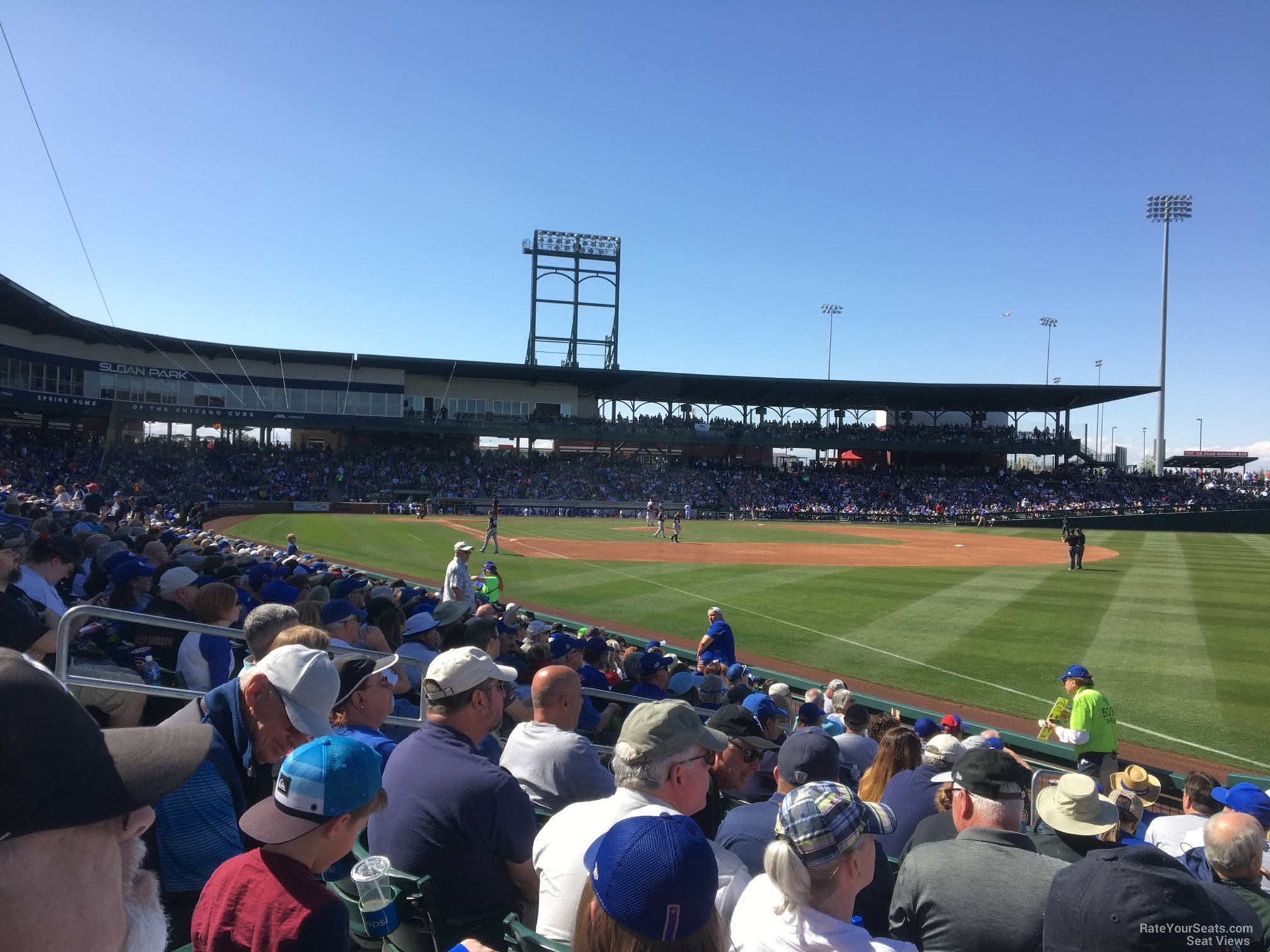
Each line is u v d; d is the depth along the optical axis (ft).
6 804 4.61
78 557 26.07
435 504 204.64
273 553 57.72
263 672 11.57
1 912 4.69
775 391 233.76
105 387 177.06
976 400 243.81
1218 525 203.92
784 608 69.36
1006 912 9.90
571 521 189.37
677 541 138.21
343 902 8.09
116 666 18.74
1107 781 28.99
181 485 175.22
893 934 11.10
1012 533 182.39
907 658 51.13
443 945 10.89
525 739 14.70
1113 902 7.95
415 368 216.95
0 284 120.57
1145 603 73.56
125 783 5.08
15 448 153.07
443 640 23.71
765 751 19.61
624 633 55.93
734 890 10.69
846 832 8.72
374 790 8.13
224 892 7.98
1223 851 12.83
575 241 248.52
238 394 201.16
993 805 11.50
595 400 252.01
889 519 226.17
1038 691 44.19
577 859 10.21
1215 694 43.80
